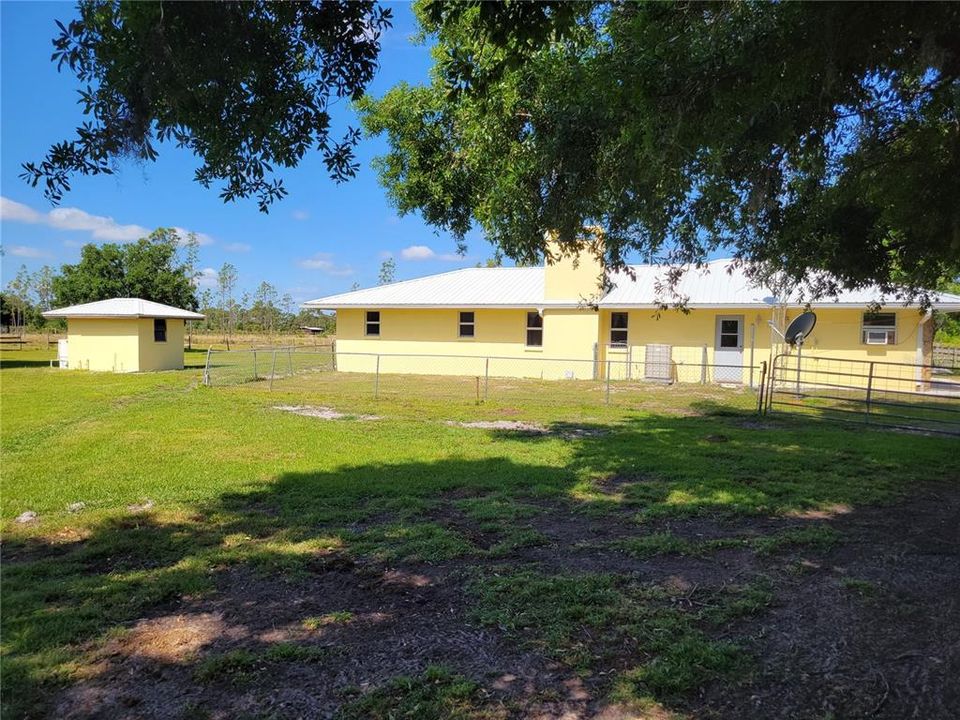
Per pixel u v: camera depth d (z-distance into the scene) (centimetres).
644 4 384
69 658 326
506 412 1249
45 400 1373
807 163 502
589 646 342
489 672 316
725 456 838
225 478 698
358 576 439
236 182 396
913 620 373
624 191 519
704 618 374
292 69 356
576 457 827
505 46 350
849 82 418
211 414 1162
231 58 319
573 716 282
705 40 354
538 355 2077
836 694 298
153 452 832
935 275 771
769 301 1756
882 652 337
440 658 329
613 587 418
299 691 298
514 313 2108
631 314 1959
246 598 404
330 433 985
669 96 381
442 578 436
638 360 1947
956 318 2998
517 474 730
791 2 322
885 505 618
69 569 445
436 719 278
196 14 296
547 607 386
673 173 484
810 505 614
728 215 555
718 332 1872
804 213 675
